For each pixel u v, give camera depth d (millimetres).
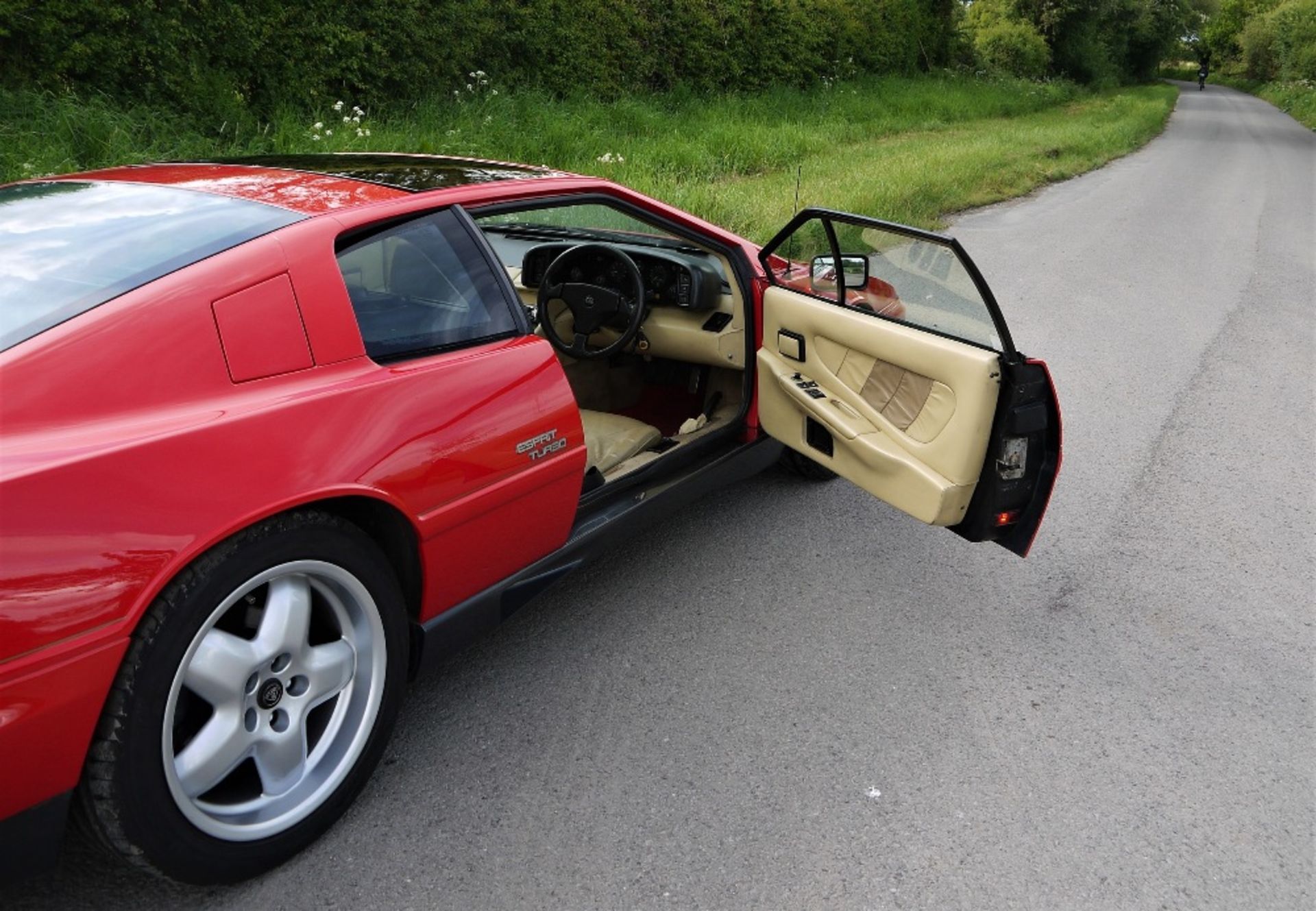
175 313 1901
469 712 2725
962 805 2420
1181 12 62250
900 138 19656
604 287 3650
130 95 8688
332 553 2033
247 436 1880
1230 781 2551
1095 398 5621
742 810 2375
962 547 3826
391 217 2373
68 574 1603
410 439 2188
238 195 2357
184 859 1885
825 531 3936
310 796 2121
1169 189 16328
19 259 2051
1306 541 3955
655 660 3012
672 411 4160
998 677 2990
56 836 1715
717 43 18594
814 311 3352
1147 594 3518
